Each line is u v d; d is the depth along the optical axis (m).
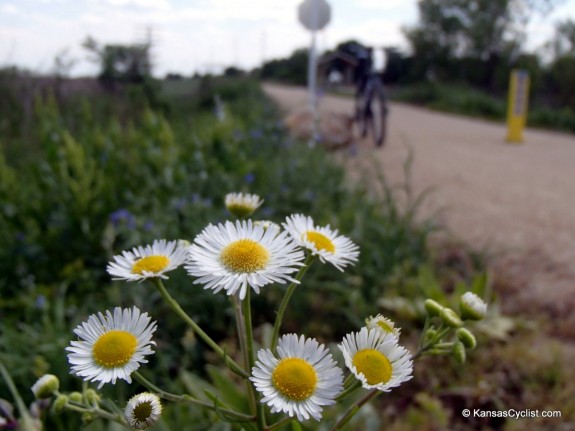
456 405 2.26
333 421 1.82
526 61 18.42
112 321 0.97
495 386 2.28
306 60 32.16
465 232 4.15
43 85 6.48
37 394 0.96
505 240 3.98
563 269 3.44
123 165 4.19
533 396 2.23
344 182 4.91
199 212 3.20
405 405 2.27
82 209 3.32
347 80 15.38
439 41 23.14
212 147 4.89
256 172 4.48
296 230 1.15
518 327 2.72
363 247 3.14
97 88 8.81
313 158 5.24
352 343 0.93
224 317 2.63
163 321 2.48
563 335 2.71
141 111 8.27
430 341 1.13
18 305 2.72
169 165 3.98
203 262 0.98
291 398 0.88
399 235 3.31
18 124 5.89
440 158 7.50
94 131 4.67
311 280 2.77
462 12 22.42
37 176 3.88
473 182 5.95
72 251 3.20
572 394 2.24
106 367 0.93
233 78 16.70
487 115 15.74
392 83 25.55
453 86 20.09
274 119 10.37
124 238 3.10
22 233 3.24
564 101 16.45
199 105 12.50
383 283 2.96
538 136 11.34
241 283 0.99
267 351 0.91
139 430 0.94
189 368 2.33
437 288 2.72
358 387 0.92
